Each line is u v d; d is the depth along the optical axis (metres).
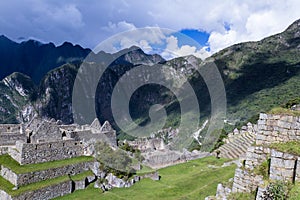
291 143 13.23
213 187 29.19
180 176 38.81
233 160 40.69
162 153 46.28
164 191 32.34
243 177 14.07
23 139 36.94
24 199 29.28
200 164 44.44
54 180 32.75
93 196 32.28
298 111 14.30
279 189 11.83
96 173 36.72
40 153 34.50
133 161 40.94
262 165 13.65
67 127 45.03
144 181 36.75
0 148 34.78
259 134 14.43
